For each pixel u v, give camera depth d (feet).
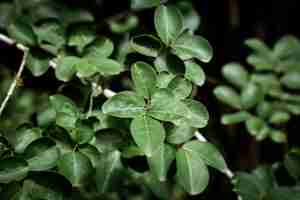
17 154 1.70
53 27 1.98
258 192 2.04
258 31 3.82
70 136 1.69
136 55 1.88
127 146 1.75
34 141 1.66
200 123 1.66
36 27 1.99
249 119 2.48
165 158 1.70
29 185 1.65
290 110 2.58
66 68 1.75
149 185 2.48
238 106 2.52
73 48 1.94
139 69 1.69
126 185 2.37
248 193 2.02
